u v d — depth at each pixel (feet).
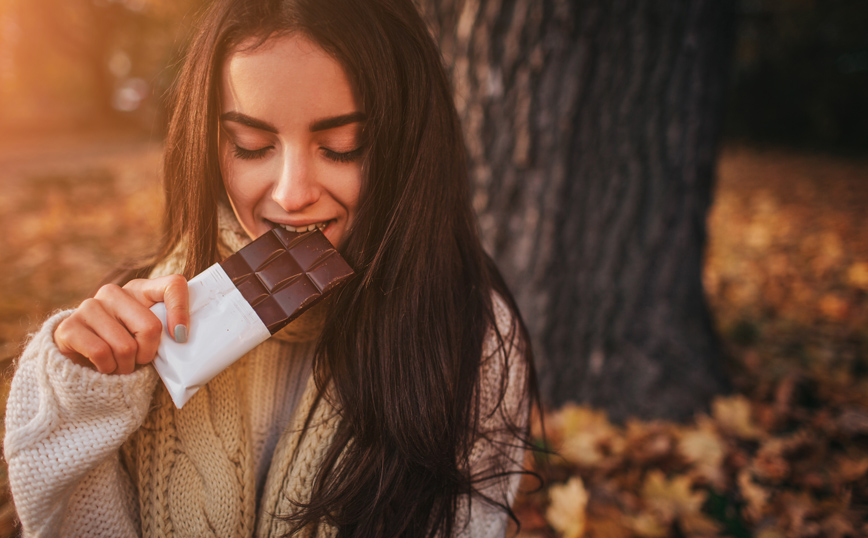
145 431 1.84
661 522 3.19
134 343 1.59
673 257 4.01
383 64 1.69
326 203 1.75
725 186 16.12
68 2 36.65
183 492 1.84
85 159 20.71
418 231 1.83
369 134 1.71
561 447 3.56
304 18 1.59
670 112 3.79
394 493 1.86
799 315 6.28
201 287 1.67
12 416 1.65
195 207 1.79
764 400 4.47
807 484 3.49
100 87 39.73
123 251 7.75
